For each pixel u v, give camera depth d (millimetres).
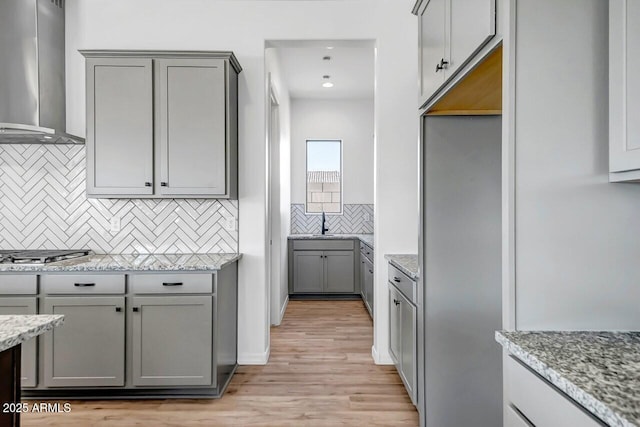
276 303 4031
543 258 1067
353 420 2197
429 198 2053
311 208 5836
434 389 2051
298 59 4250
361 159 5777
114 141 2631
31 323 1123
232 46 2975
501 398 2049
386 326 3012
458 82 1562
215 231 2986
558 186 1062
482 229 2057
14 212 2922
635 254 1066
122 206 2955
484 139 2064
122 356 2373
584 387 746
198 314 2396
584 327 1071
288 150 5309
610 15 1018
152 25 2951
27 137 2705
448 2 1610
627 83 964
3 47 2584
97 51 2586
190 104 2645
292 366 2953
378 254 3023
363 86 5160
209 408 2328
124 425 2143
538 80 1061
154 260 2623
